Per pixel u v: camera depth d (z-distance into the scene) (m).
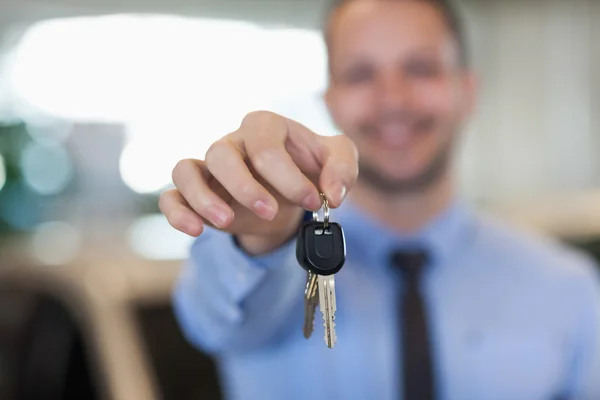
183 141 3.51
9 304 1.26
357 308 1.06
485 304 1.10
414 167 1.09
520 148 3.82
